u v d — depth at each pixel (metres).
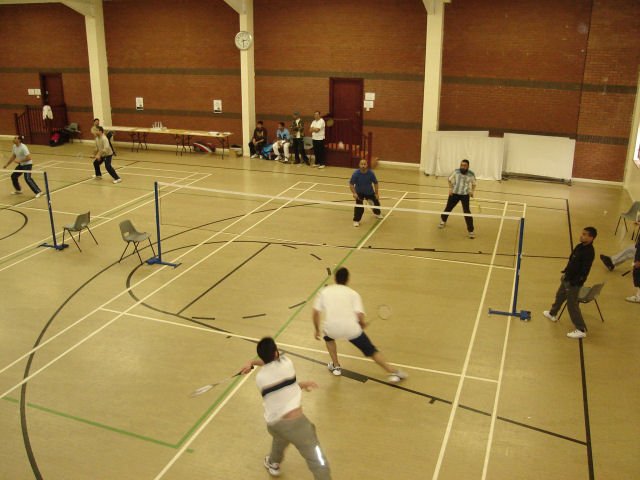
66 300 9.98
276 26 21.34
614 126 18.17
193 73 22.95
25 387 7.54
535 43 18.50
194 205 15.64
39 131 24.69
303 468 6.19
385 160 21.30
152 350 8.42
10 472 6.05
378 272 11.23
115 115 24.58
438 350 8.46
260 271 11.23
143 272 11.16
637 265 9.83
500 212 15.34
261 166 20.56
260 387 5.60
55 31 24.14
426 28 19.48
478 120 19.80
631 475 6.06
